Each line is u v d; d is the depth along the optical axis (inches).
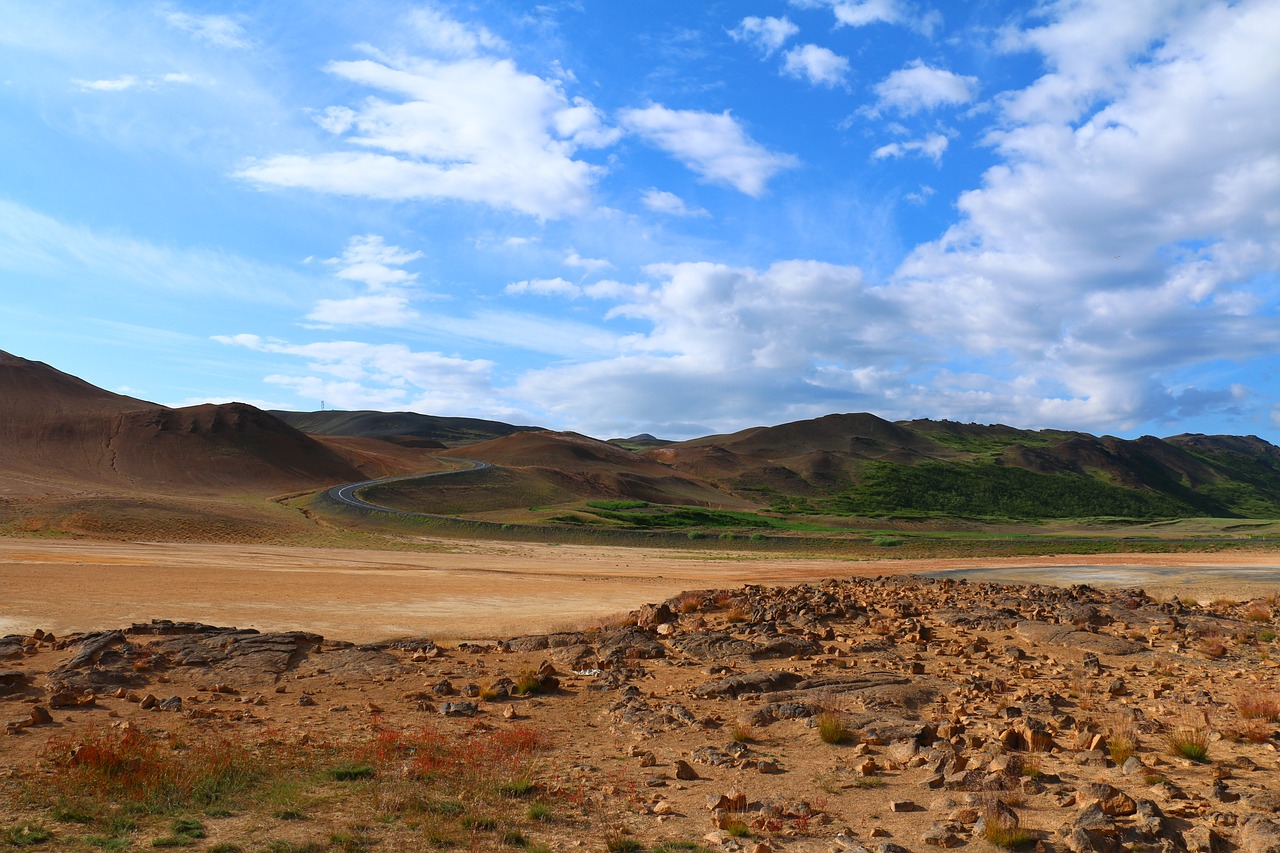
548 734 501.4
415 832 328.2
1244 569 2415.1
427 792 379.9
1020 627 842.2
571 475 7839.6
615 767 430.6
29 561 1787.6
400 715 546.6
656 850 310.7
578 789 386.9
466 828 332.2
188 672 674.8
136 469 6929.1
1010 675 659.4
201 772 397.1
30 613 1079.6
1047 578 2237.9
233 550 2637.8
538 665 732.0
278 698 600.4
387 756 436.8
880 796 381.4
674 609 1039.6
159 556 2186.3
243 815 347.3
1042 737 460.8
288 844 312.7
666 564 2851.9
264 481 7135.8
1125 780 395.2
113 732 475.5
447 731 502.0
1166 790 369.4
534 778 406.9
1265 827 310.7
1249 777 396.2
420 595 1451.8
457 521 4347.9
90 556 2038.6
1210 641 779.4
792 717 535.2
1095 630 847.7
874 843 316.5
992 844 316.5
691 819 347.6
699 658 743.7
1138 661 712.4
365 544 3257.9
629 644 789.9
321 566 2139.5
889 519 6683.1
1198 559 2950.3
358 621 1114.7
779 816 348.5
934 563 2942.9
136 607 1163.3
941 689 606.2
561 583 1818.4
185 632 846.5
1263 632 813.2
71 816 339.6
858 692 588.7
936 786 390.3
